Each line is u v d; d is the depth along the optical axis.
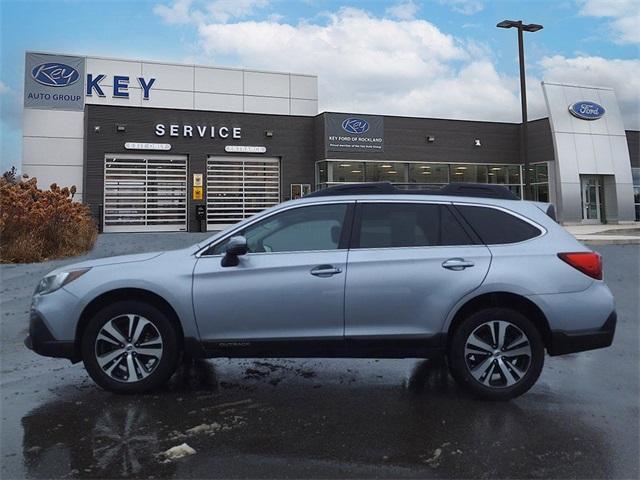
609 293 4.64
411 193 4.94
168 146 25.05
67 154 25.73
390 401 4.64
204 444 3.79
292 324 4.58
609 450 3.71
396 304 4.55
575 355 6.01
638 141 31.02
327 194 4.99
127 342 4.70
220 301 4.58
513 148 30.16
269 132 26.61
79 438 3.88
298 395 4.79
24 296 9.49
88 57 26.73
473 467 3.48
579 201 28.28
